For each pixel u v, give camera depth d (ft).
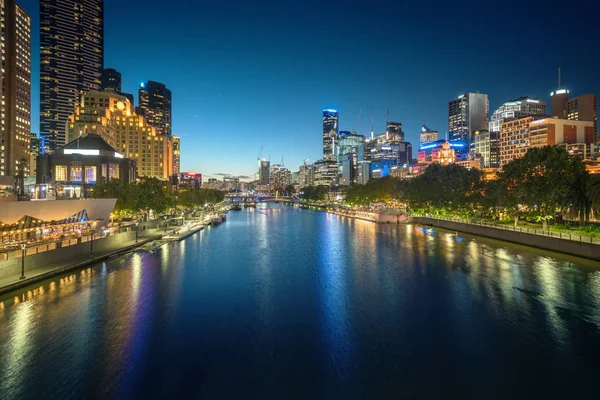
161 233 351.25
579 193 251.60
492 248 272.72
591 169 497.87
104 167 523.70
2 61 616.80
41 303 150.20
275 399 88.63
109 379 96.48
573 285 172.55
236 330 127.95
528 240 270.26
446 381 95.61
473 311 143.54
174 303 155.33
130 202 370.12
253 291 173.37
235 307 151.23
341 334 124.57
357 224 506.89
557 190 254.06
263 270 217.36
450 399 88.02
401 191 553.64
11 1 636.07
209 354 110.52
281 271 214.69
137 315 140.67
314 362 105.91
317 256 262.26
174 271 212.43
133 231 305.53
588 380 95.25
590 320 132.77
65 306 147.74
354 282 188.34
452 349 112.78
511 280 183.42
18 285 162.30
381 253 270.05
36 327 127.75
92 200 273.75
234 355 109.91
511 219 348.79
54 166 501.97
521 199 278.67
